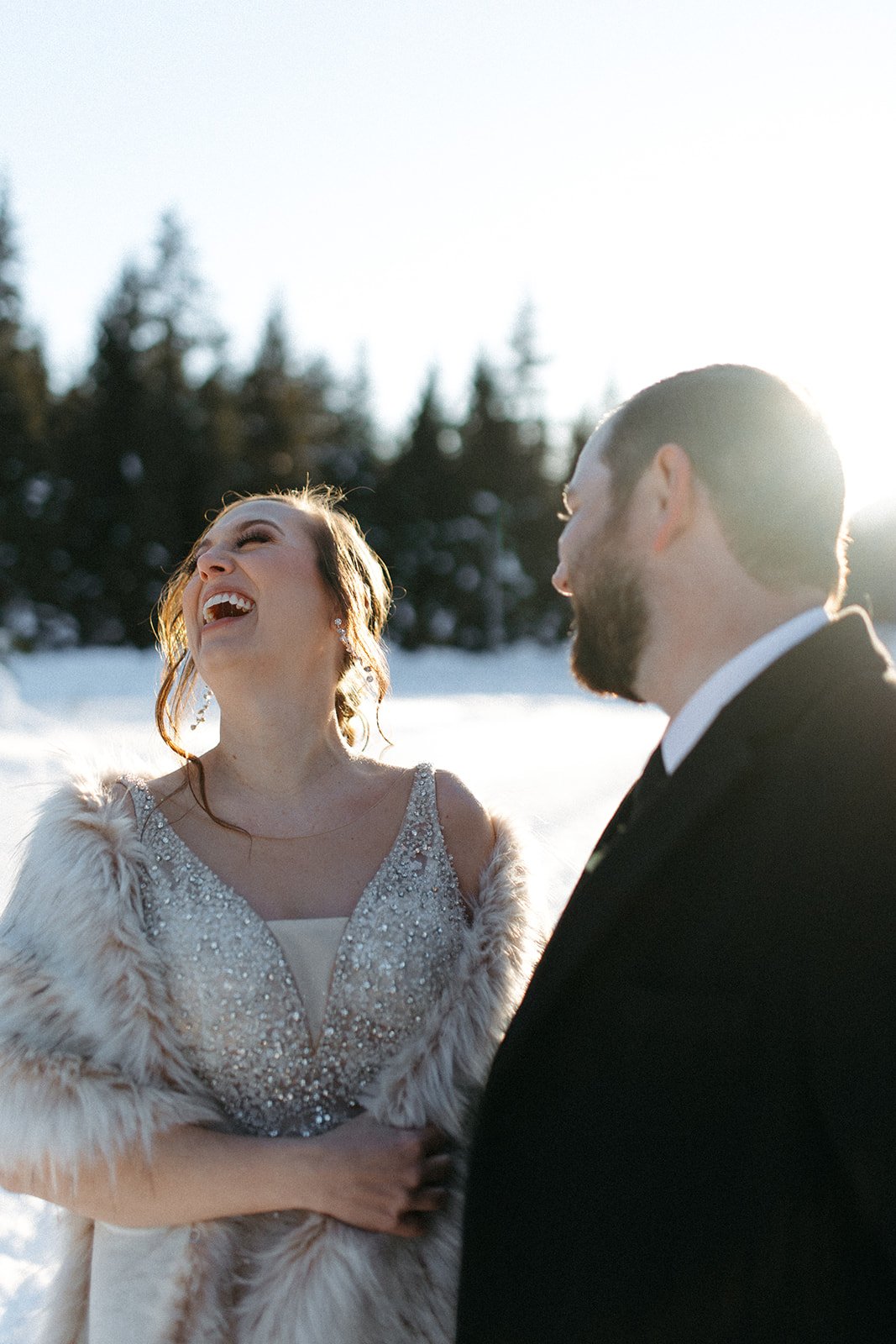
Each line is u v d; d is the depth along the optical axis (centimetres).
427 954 178
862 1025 116
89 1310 168
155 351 4091
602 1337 129
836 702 130
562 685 3662
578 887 147
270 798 187
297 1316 156
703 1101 128
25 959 167
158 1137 159
